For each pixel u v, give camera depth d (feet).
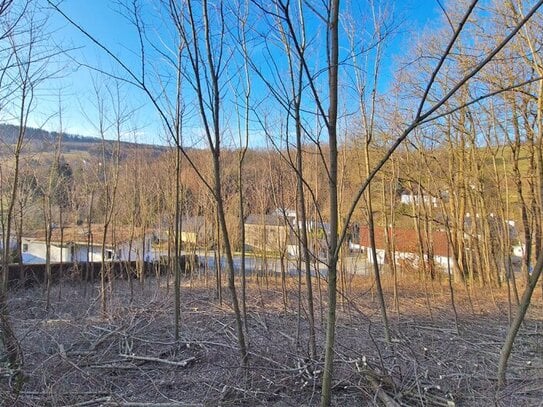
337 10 6.61
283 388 12.75
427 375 13.60
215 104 11.93
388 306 29.07
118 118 38.37
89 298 30.63
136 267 41.37
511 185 41.55
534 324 24.06
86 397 12.14
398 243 51.42
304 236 13.14
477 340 19.84
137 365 15.20
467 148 45.98
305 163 23.36
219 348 16.58
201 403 11.85
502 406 11.87
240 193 17.62
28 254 63.36
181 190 35.63
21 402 11.27
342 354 13.69
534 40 26.05
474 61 31.50
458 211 47.50
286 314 22.94
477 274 45.65
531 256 37.65
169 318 21.76
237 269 48.52
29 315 24.53
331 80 6.72
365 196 26.40
